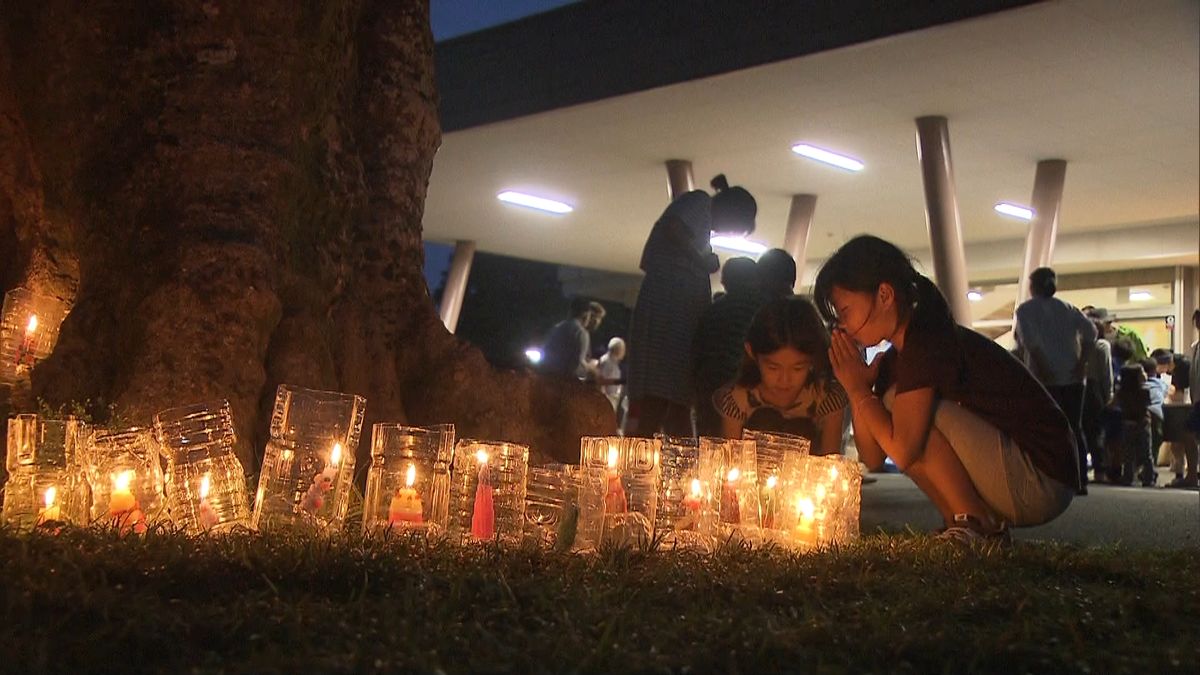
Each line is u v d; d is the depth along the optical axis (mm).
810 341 5805
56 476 3785
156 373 4789
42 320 5844
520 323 50719
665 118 17859
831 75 15391
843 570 3873
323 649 2502
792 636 2779
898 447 5082
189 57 5410
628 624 2818
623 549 3789
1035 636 2994
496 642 2596
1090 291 28344
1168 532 8062
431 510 4098
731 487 4535
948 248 17234
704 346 7664
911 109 16875
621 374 20078
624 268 33250
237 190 5285
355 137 6320
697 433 7824
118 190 5305
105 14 5473
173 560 3121
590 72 17016
